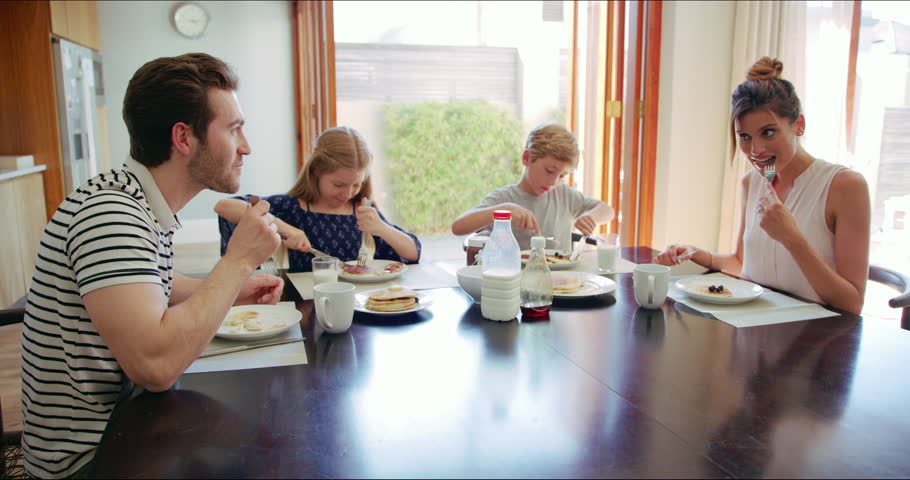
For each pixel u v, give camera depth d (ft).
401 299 4.76
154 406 3.14
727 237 11.30
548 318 4.68
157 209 3.65
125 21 17.62
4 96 12.19
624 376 3.53
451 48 25.40
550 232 7.83
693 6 10.77
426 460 2.63
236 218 6.31
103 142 16.69
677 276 5.89
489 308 4.59
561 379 3.50
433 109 24.95
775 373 3.57
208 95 3.51
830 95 11.08
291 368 3.66
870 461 2.63
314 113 14.60
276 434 2.85
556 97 26.58
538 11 26.14
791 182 5.83
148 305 3.18
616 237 6.31
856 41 10.41
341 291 4.25
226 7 18.31
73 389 3.49
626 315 4.74
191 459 2.64
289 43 18.86
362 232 6.96
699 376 3.54
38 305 3.45
